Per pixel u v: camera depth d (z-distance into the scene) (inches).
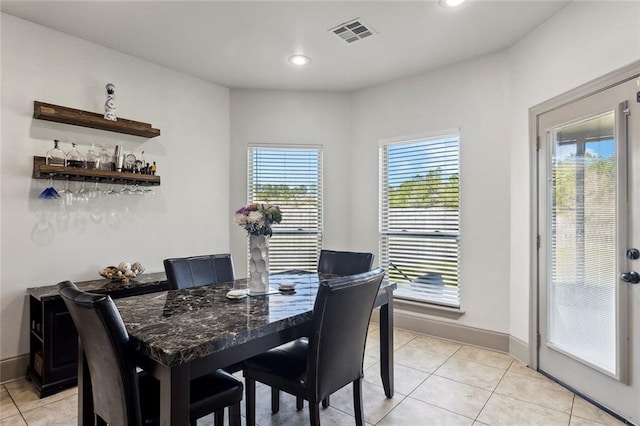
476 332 130.2
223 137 159.0
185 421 48.5
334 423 82.6
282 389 68.4
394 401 92.2
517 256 119.3
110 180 119.3
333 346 65.9
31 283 106.3
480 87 129.7
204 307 70.6
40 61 107.9
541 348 108.3
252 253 84.1
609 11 84.8
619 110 82.7
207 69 140.9
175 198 142.2
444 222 138.9
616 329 84.0
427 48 123.0
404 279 149.6
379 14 101.7
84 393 63.6
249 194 161.9
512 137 122.0
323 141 165.3
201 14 102.0
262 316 64.1
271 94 163.2
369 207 160.1
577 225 96.0
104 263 121.5
